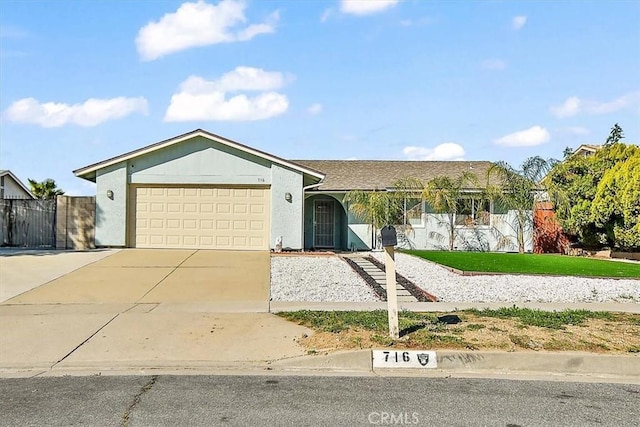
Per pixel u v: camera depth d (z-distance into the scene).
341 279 14.35
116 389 6.27
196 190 20.33
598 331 8.42
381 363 7.32
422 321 8.95
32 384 6.50
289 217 20.28
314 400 5.90
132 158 20.12
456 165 28.80
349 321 8.97
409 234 24.09
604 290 13.27
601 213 22.30
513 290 13.17
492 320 9.06
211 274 14.77
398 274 15.45
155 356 7.67
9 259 16.89
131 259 17.09
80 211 20.19
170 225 20.22
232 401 5.85
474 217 24.41
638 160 21.75
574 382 6.75
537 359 7.33
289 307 10.79
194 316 9.84
